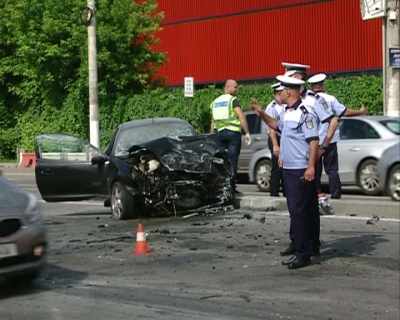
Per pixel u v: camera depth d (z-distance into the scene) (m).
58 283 8.92
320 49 36.84
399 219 12.66
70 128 37.62
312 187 9.20
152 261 9.95
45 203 18.28
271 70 39.06
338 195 14.10
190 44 42.94
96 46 32.47
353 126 17.55
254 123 20.45
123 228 12.98
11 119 41.88
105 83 36.22
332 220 12.70
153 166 13.40
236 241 11.12
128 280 8.95
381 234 11.27
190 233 12.01
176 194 13.41
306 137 8.89
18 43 37.00
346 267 9.19
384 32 21.52
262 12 39.44
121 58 36.00
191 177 13.50
